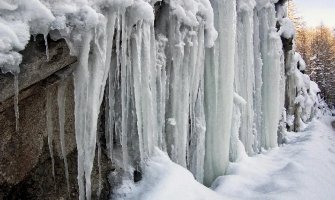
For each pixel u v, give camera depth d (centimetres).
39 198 346
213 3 593
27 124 325
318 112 2250
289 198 479
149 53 433
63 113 347
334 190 566
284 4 1045
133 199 420
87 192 364
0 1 262
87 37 324
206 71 591
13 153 314
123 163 432
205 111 597
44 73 315
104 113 439
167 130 515
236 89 698
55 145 363
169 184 430
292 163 622
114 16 359
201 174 577
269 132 853
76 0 315
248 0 708
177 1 499
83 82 338
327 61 4675
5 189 314
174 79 509
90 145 359
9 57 262
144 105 439
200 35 535
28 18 274
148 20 413
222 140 596
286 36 1066
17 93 276
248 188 543
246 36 716
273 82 834
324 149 896
